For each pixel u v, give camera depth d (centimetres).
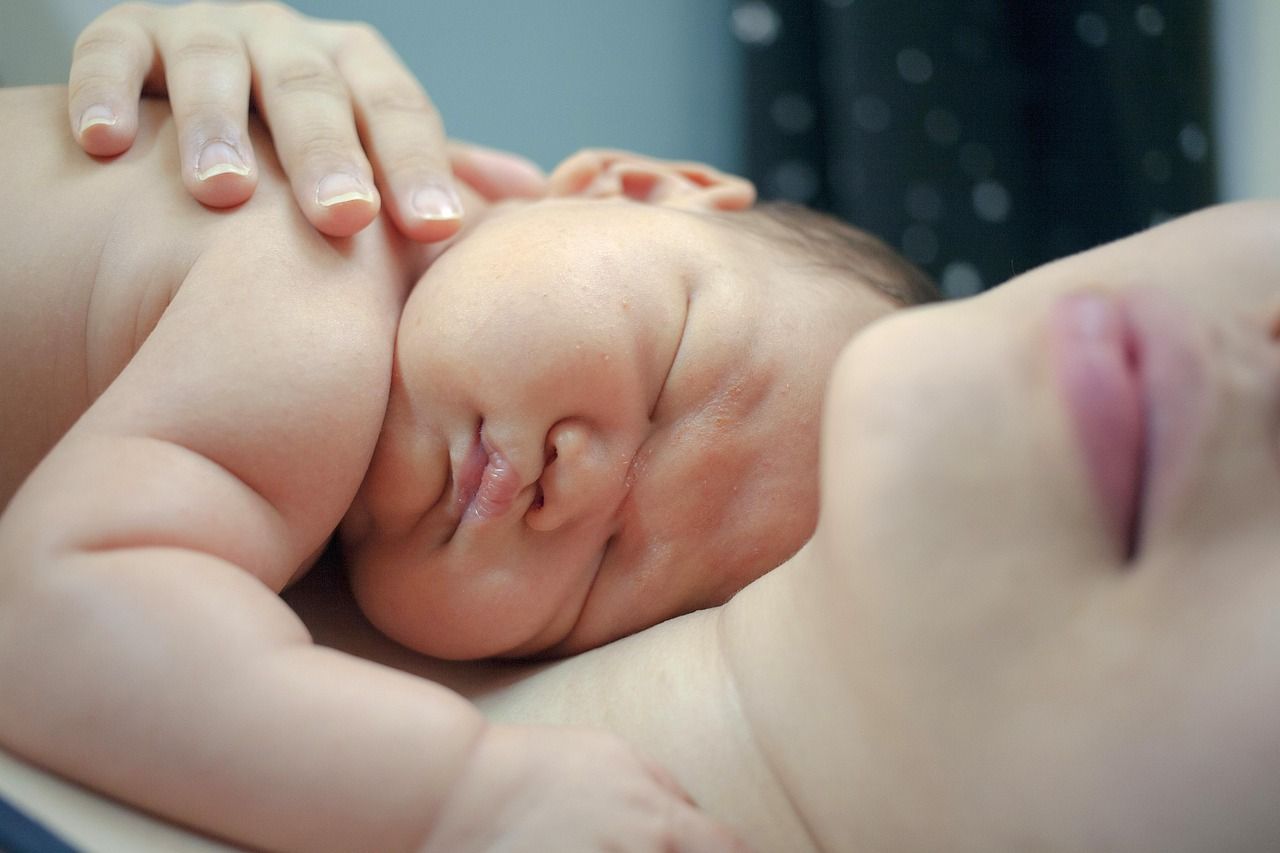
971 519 32
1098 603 32
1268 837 31
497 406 40
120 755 34
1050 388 33
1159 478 32
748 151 78
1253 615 31
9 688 34
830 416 34
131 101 43
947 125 72
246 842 34
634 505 42
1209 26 68
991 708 32
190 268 40
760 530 42
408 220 43
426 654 42
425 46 72
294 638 36
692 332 42
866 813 34
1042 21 73
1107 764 32
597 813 34
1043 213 74
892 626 33
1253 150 65
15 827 33
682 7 79
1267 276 34
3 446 42
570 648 43
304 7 68
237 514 37
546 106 76
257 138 44
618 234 42
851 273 47
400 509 41
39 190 42
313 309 40
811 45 78
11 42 60
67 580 35
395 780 34
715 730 37
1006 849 33
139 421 37
